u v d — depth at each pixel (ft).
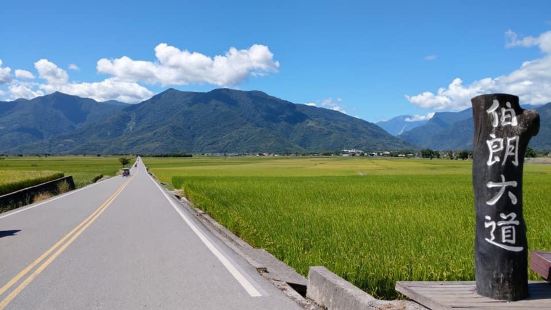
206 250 34.99
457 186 112.37
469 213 57.06
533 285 18.39
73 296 22.38
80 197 94.89
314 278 22.88
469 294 16.94
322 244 35.06
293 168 305.73
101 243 38.11
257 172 236.43
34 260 31.07
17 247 36.09
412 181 136.46
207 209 67.62
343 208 62.95
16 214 61.72
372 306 17.44
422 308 18.10
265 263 30.55
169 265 29.60
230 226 49.24
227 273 27.37
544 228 43.37
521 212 16.76
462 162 434.71
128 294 22.76
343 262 27.96
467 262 27.81
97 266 29.25
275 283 25.45
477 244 17.06
